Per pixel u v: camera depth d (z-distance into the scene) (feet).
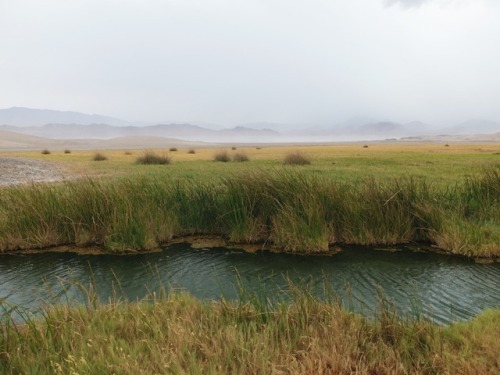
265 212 35.55
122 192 36.63
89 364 12.49
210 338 14.69
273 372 12.03
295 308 17.33
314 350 13.60
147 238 33.35
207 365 12.91
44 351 13.73
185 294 20.95
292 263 29.71
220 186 42.93
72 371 11.93
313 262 29.86
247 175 39.40
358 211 34.40
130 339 15.01
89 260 30.86
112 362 12.89
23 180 74.28
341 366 12.98
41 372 12.35
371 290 24.20
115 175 77.97
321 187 36.58
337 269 28.22
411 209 35.27
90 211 34.96
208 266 29.25
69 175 83.10
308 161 101.24
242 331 15.62
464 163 96.68
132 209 34.12
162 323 16.37
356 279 26.16
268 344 14.26
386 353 13.70
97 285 25.79
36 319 18.48
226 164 104.47
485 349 14.02
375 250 32.42
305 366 12.89
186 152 193.47
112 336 14.15
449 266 28.43
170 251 32.83
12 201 37.58
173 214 37.37
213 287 25.18
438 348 14.08
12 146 477.77
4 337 14.35
